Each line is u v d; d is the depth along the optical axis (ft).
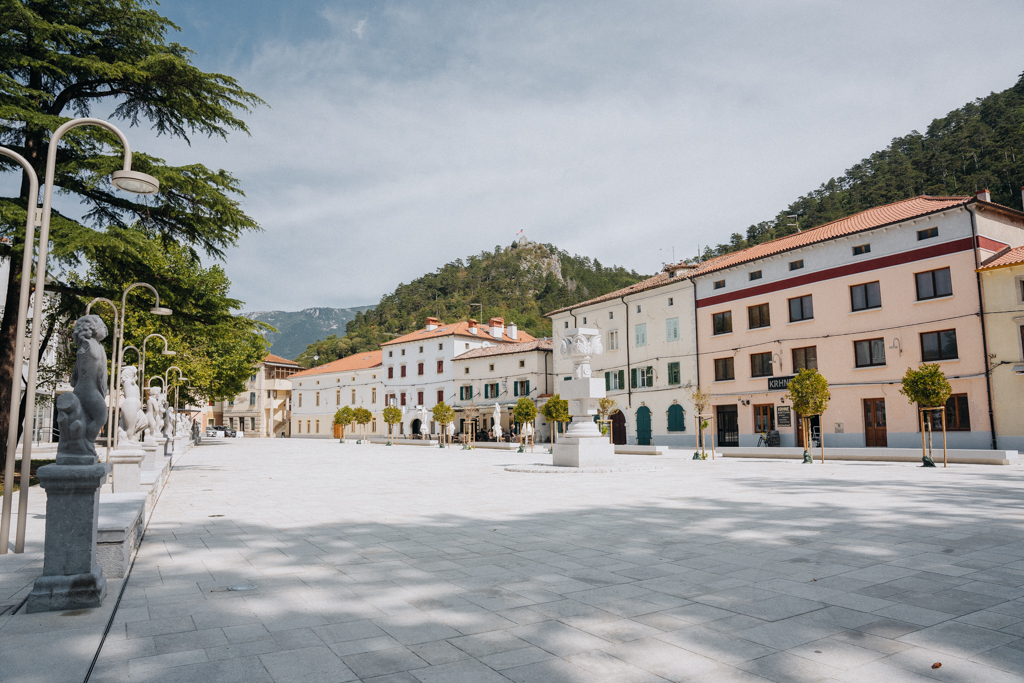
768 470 67.05
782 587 19.07
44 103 59.93
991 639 14.33
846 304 99.25
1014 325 79.30
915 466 69.67
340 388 259.60
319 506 40.24
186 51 67.36
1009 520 30.63
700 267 134.41
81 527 17.33
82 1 57.77
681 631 15.17
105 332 18.78
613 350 147.23
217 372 157.89
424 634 15.08
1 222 50.60
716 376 121.70
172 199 63.46
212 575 21.30
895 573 20.56
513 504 39.96
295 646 14.24
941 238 87.61
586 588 19.25
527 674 12.56
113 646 14.15
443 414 153.58
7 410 57.21
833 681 12.05
